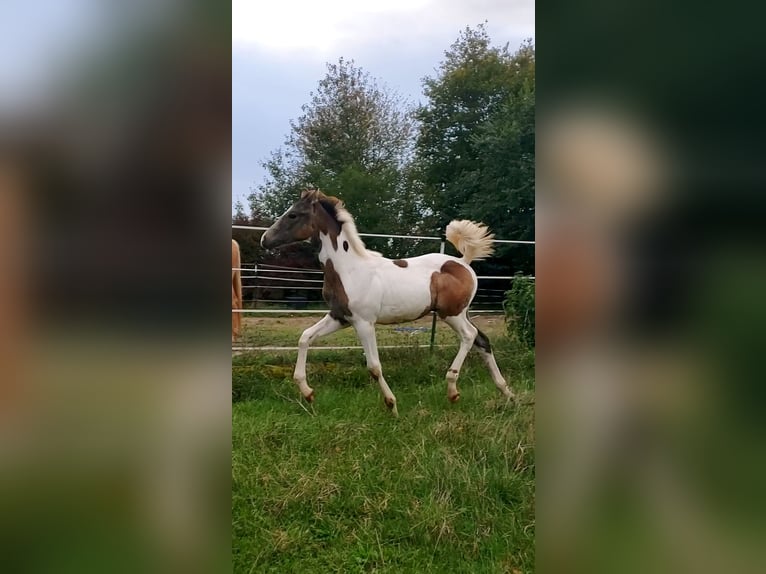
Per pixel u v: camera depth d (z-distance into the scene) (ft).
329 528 8.21
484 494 8.48
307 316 14.39
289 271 14.24
